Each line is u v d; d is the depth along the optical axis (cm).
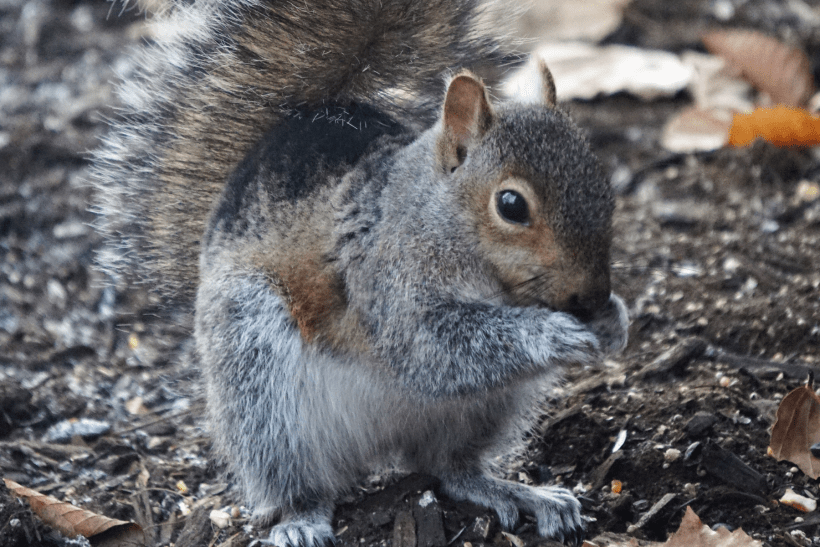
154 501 841
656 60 1498
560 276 680
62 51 1670
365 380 773
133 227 945
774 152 1298
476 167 704
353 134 803
